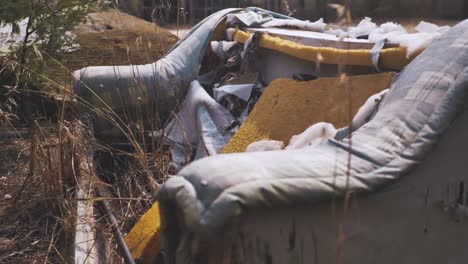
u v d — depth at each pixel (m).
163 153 4.18
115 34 6.14
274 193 2.18
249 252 2.21
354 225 2.35
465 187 2.52
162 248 2.31
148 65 4.73
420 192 2.46
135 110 4.56
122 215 3.59
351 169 2.31
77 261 3.03
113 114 4.49
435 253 2.52
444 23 6.95
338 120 3.33
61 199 3.52
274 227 2.23
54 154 3.85
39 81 4.95
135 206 3.69
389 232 2.42
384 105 2.68
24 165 4.32
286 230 2.25
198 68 4.71
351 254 2.37
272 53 4.31
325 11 7.50
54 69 5.36
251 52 4.38
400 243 2.45
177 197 2.21
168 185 2.25
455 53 2.67
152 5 8.15
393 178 2.34
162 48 5.92
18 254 3.34
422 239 2.49
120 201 3.66
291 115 3.62
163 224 2.29
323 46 3.95
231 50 4.79
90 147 4.19
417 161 2.39
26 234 3.51
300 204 2.22
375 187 2.31
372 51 3.50
